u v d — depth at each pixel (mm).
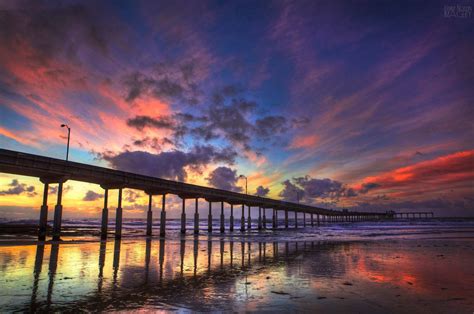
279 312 9523
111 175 48812
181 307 10039
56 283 13516
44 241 38156
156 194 60812
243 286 13234
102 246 32594
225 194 83438
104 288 12695
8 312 9391
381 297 11336
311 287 13031
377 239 45781
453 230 79000
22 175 41812
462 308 9969
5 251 26234
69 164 43062
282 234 67312
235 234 68188
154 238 50500
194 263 20406
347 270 17531
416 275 15898
